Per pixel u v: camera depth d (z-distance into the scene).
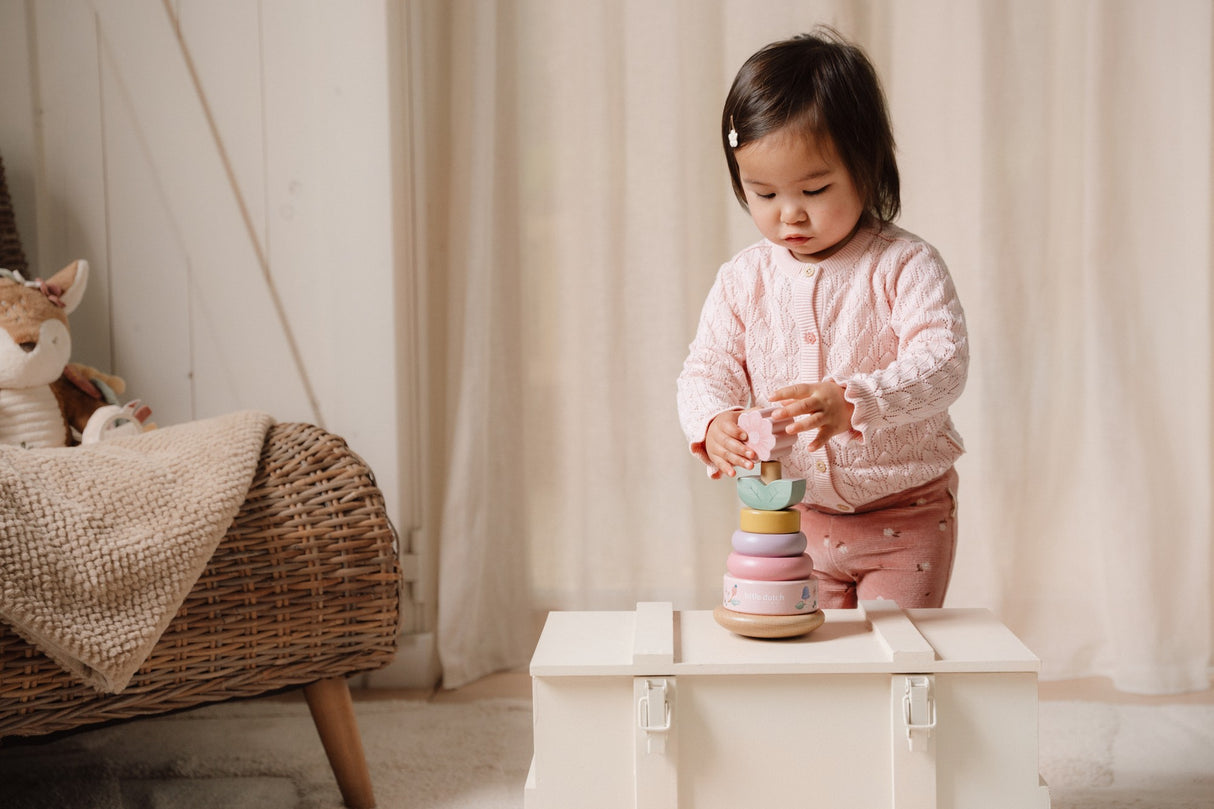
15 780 1.45
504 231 1.87
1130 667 1.78
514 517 1.92
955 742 0.93
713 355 1.30
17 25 1.81
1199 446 1.78
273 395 1.86
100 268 1.85
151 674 1.22
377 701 1.78
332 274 1.83
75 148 1.84
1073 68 1.80
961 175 1.82
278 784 1.43
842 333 1.24
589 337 1.88
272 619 1.29
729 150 1.22
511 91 1.86
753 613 0.99
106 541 1.16
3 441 1.47
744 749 0.94
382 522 1.37
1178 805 1.31
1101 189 1.77
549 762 0.95
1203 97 1.75
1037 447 1.82
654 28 1.83
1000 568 1.82
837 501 1.29
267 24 1.82
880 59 1.82
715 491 1.89
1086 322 1.80
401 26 1.83
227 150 1.84
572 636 1.02
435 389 1.91
